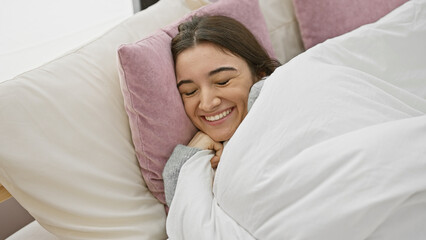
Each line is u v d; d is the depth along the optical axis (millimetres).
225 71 895
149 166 904
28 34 1272
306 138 680
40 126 776
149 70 833
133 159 909
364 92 746
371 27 953
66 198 774
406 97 809
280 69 804
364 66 904
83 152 816
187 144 973
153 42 891
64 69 869
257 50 987
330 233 570
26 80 806
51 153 770
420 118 619
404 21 961
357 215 555
